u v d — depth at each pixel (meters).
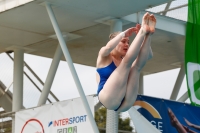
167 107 19.02
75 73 17.77
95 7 18.50
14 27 21.44
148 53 8.95
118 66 8.90
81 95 17.50
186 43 19.48
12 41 23.70
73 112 18.75
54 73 22.48
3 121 22.22
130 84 8.95
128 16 19.80
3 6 19.16
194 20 19.42
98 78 9.32
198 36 19.27
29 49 24.89
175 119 19.09
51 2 18.12
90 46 24.59
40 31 22.05
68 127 18.88
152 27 8.75
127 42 9.37
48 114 19.80
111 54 9.36
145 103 18.42
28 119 20.61
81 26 21.27
